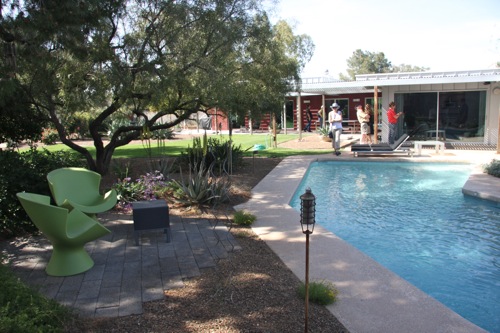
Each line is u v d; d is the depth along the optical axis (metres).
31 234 6.01
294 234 5.98
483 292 4.59
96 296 4.02
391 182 10.80
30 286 3.99
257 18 10.09
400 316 3.63
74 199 5.44
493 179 9.91
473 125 17.08
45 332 3.05
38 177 6.46
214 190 7.66
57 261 4.56
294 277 4.45
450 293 4.57
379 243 6.22
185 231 6.14
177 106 10.27
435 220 7.34
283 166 12.65
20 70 7.73
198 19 9.18
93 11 7.67
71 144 10.05
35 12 6.93
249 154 15.66
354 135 23.73
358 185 10.55
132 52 9.05
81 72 9.20
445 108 17.38
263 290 4.12
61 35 7.36
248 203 7.95
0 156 6.68
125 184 7.93
